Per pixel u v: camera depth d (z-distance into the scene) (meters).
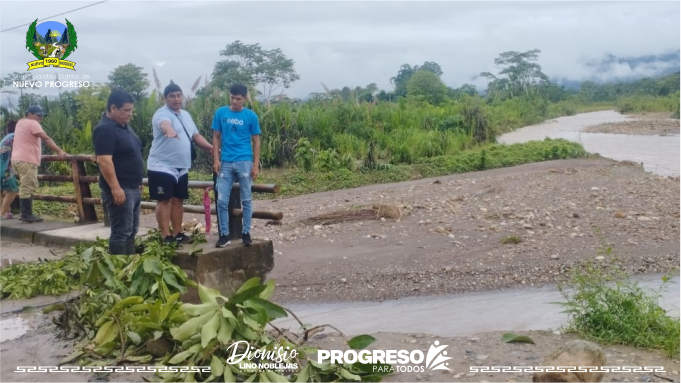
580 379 4.76
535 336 6.44
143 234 8.45
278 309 5.36
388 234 12.59
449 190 17.59
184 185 7.71
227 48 47.56
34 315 6.51
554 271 9.86
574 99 83.50
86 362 5.27
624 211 13.88
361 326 7.55
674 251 10.70
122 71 26.98
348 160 22.55
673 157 26.20
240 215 7.83
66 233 9.37
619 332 6.32
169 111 7.49
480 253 10.95
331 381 4.89
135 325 5.46
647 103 68.12
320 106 28.38
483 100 51.38
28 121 10.45
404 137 26.09
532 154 25.42
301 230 13.26
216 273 7.36
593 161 24.20
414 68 79.81
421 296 9.02
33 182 10.55
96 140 6.78
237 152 7.37
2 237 10.19
